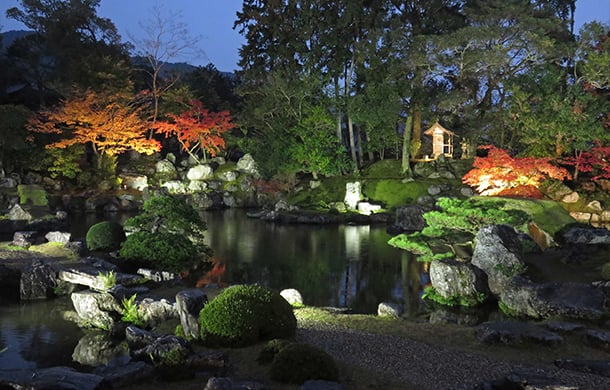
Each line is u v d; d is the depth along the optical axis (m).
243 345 8.80
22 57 48.50
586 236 19.05
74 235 26.88
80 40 49.97
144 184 44.06
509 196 22.73
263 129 44.94
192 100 46.53
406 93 38.97
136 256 17.80
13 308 13.95
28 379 7.12
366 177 42.75
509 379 7.19
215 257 21.58
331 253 22.75
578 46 34.78
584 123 31.00
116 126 40.94
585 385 7.58
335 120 42.03
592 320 12.21
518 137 40.69
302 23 41.91
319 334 10.25
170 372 7.89
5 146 36.94
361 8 41.75
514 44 36.44
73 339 11.48
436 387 7.44
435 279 15.30
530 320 13.02
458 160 42.47
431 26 42.97
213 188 45.06
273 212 34.66
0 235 26.30
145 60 60.25
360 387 7.33
